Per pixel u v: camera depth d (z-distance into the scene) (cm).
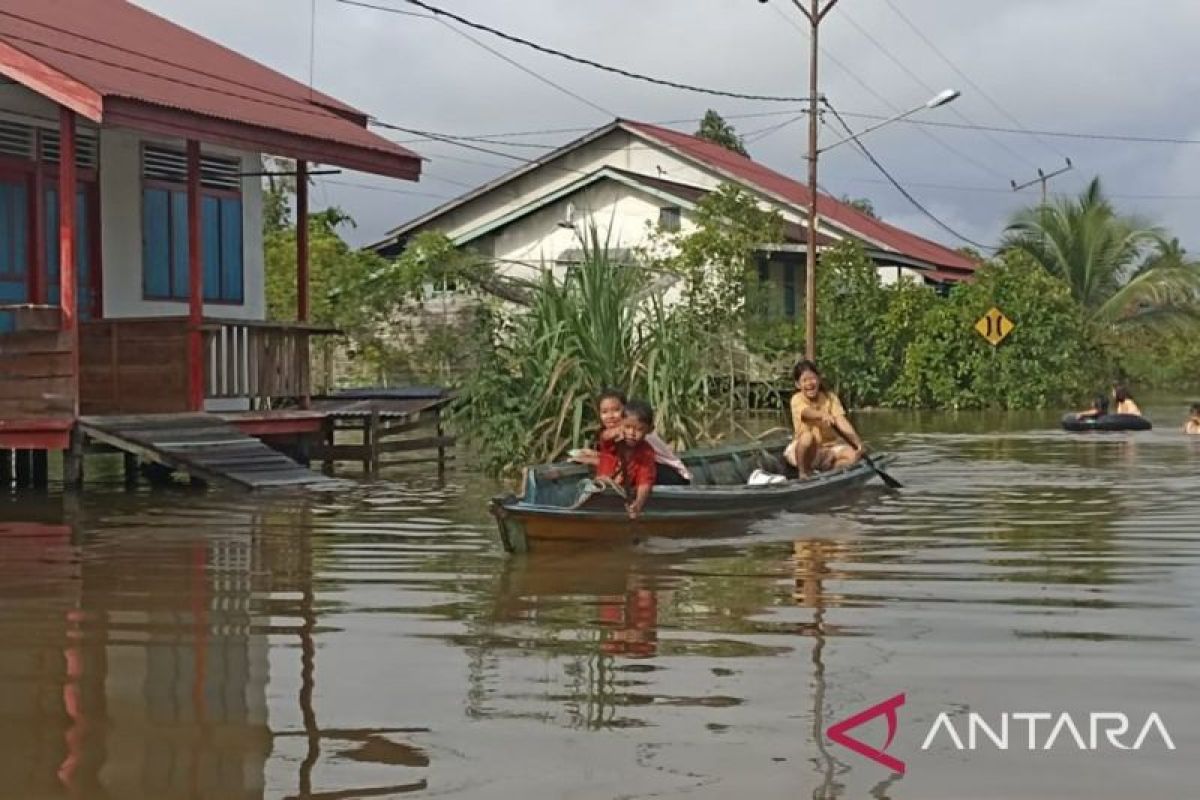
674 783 532
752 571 991
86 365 1662
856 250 3875
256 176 2036
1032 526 1240
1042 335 3819
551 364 1593
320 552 1085
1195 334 4844
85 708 636
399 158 1855
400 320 3020
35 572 991
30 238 1727
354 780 538
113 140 1834
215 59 1983
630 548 1101
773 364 2427
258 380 1720
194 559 1051
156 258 1892
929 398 3816
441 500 1455
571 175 4416
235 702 645
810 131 3000
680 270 3441
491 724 606
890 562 1031
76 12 1869
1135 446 2314
